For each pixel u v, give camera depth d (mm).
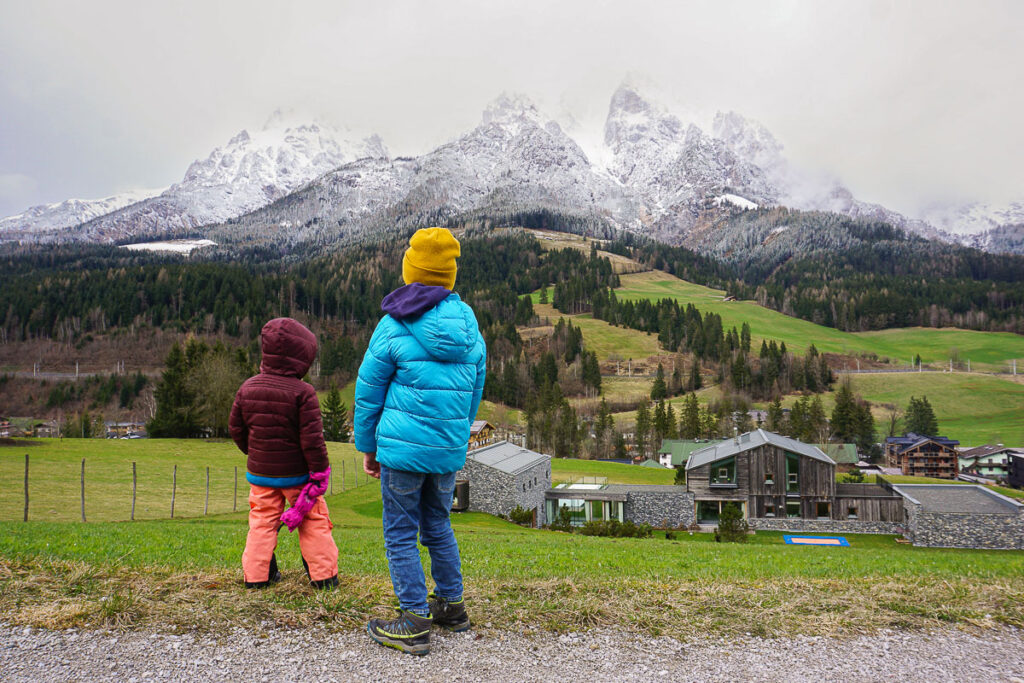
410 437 4750
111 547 8195
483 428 85125
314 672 4297
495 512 42219
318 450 5918
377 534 19234
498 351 190250
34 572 5965
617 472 70500
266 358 6062
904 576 8023
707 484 46844
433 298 4754
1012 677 4609
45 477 42156
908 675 4586
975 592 6633
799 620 5645
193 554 8211
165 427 83000
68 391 155750
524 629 5219
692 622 5516
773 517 45469
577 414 136875
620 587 6535
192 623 4965
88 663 4285
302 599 5582
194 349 88938
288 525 5672
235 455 61688
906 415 139000
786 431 125625
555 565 8531
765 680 4430
